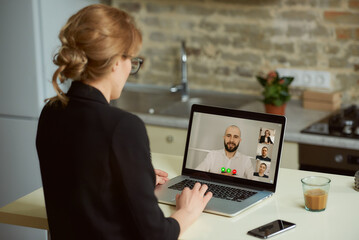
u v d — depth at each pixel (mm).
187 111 3650
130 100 3750
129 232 1387
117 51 1347
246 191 1833
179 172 2049
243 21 3590
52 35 3189
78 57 1323
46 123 1422
